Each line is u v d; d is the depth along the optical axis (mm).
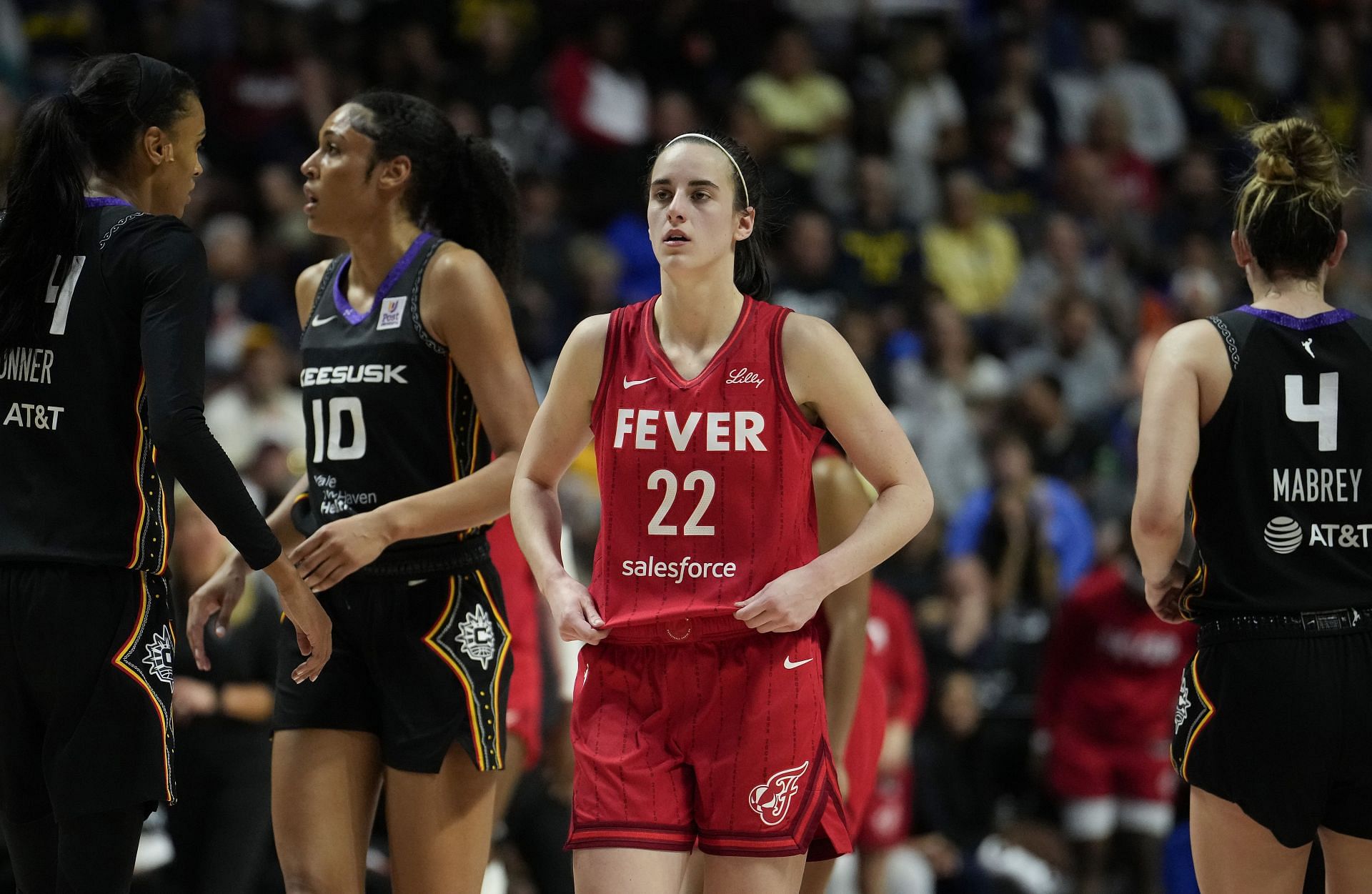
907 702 20297
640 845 10008
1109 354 34031
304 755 11641
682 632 10109
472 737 11633
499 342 11805
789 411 10250
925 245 36000
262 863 17781
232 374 27609
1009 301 35781
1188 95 43469
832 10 40938
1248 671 10781
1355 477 10914
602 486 10438
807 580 9930
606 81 37312
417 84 35812
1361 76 45625
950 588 24719
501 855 19422
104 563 10453
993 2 43344
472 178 12820
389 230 12234
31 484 10484
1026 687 25688
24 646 10375
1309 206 11227
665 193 10312
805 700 10242
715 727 10164
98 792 10297
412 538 11508
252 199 32812
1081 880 23703
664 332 10516
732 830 10094
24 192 10594
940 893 23641
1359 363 11023
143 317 10359
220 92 34094
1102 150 40281
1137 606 23516
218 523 10266
